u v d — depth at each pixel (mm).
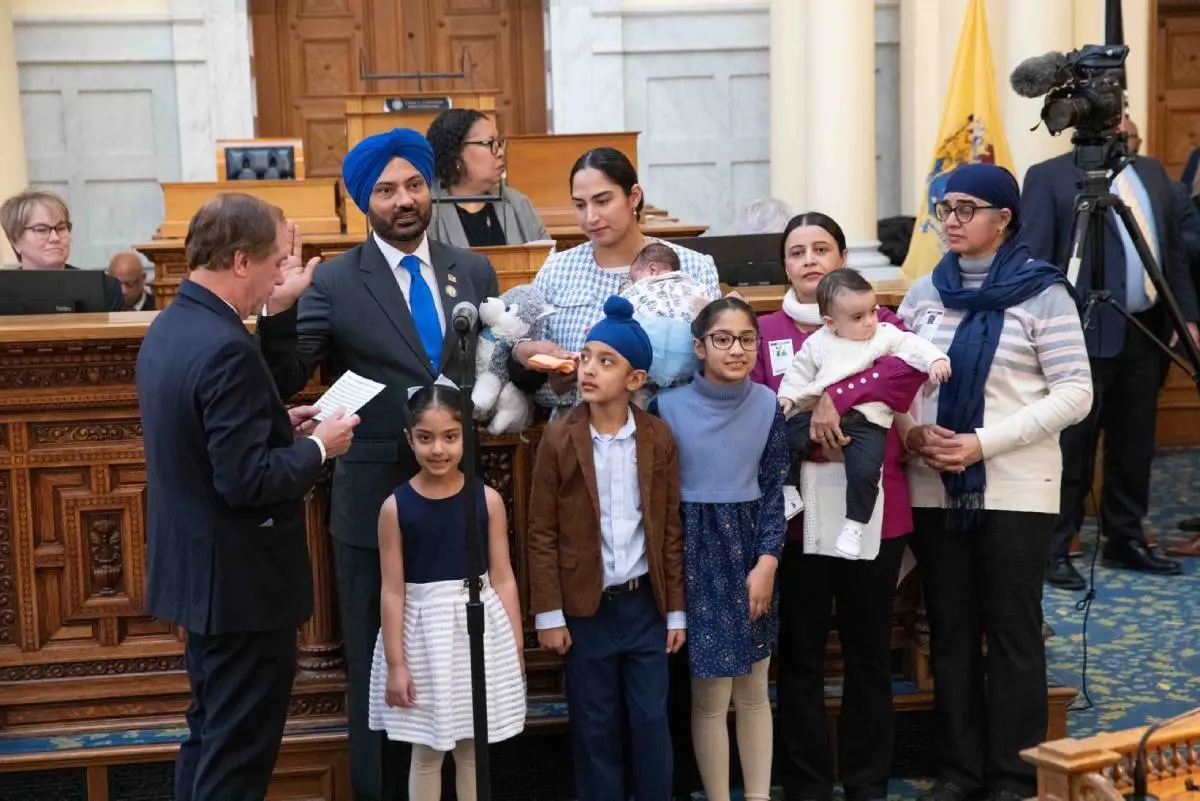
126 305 6113
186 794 2908
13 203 4938
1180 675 4254
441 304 3229
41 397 3449
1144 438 5324
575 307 3311
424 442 2980
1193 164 6289
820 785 3365
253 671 2816
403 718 3059
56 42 8281
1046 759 2115
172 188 6152
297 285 3012
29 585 3496
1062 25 6426
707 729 3188
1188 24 8094
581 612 3076
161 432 2727
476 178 4461
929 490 3326
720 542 3113
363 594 3182
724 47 8656
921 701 3633
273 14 8703
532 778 3523
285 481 2703
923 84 8062
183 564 2752
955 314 3305
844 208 7266
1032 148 6418
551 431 3096
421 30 8820
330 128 8820
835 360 3152
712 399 3123
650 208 6805
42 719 3521
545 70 8859
